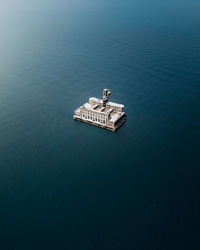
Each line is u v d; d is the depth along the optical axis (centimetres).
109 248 11888
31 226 12794
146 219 13212
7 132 19625
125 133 19888
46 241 12138
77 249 11825
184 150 17975
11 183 15238
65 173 16038
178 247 11881
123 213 13538
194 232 12531
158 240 12212
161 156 17475
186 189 14912
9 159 17050
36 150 17938
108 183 15350
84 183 15338
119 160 17162
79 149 18150
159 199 14300
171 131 19950
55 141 18912
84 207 13838
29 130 19975
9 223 12912
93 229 12719
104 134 19850
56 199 14275
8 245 11925
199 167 16488
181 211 13600
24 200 14162
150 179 15625
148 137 19375
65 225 12875
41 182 15362
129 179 15650
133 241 12169
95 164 16788
